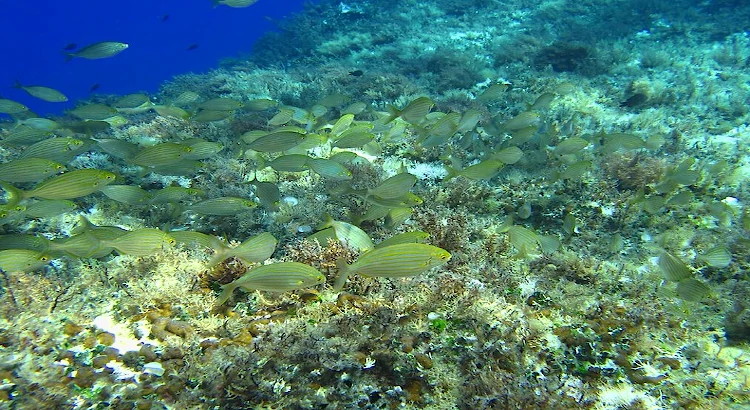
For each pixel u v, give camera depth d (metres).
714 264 1.48
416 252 0.98
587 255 1.62
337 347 1.02
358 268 0.99
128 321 1.16
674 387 1.10
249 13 30.14
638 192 1.84
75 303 1.22
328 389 0.97
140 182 2.12
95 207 1.90
